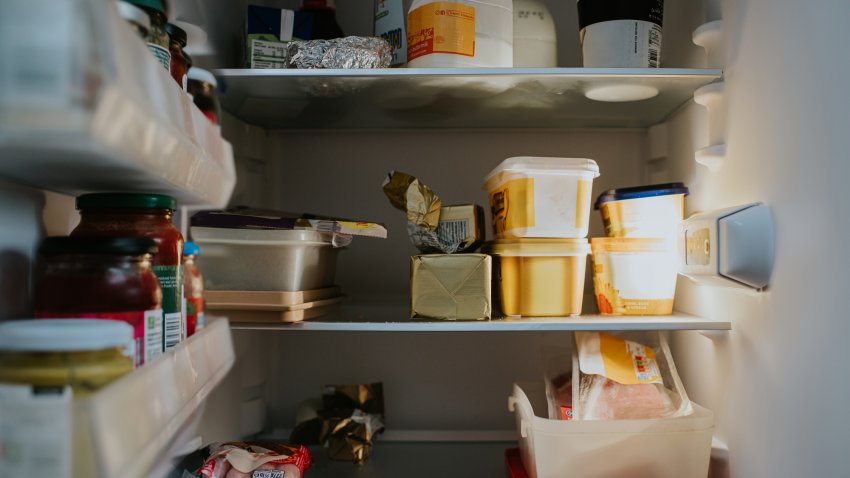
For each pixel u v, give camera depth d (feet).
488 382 5.65
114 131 1.57
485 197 5.71
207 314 3.95
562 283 4.34
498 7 4.41
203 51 4.36
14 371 1.67
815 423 3.02
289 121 5.41
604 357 4.24
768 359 3.51
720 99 4.17
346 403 5.28
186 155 2.24
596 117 5.28
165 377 2.13
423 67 4.31
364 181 5.73
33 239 2.56
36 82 1.37
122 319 2.14
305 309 4.11
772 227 3.48
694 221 3.98
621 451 3.85
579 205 4.34
